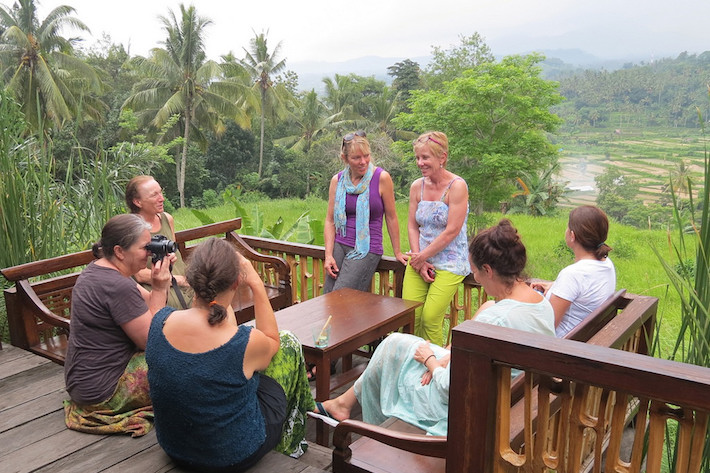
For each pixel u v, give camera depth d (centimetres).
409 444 194
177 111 3616
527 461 172
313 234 673
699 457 143
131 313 250
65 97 2966
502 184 2341
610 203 3114
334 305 360
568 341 158
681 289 189
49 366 329
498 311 220
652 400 149
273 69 4422
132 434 252
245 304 415
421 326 396
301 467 225
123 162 657
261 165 4272
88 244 483
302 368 249
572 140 4750
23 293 339
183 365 192
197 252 194
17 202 416
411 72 5431
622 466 162
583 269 273
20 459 236
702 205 189
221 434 200
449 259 382
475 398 170
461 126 2114
